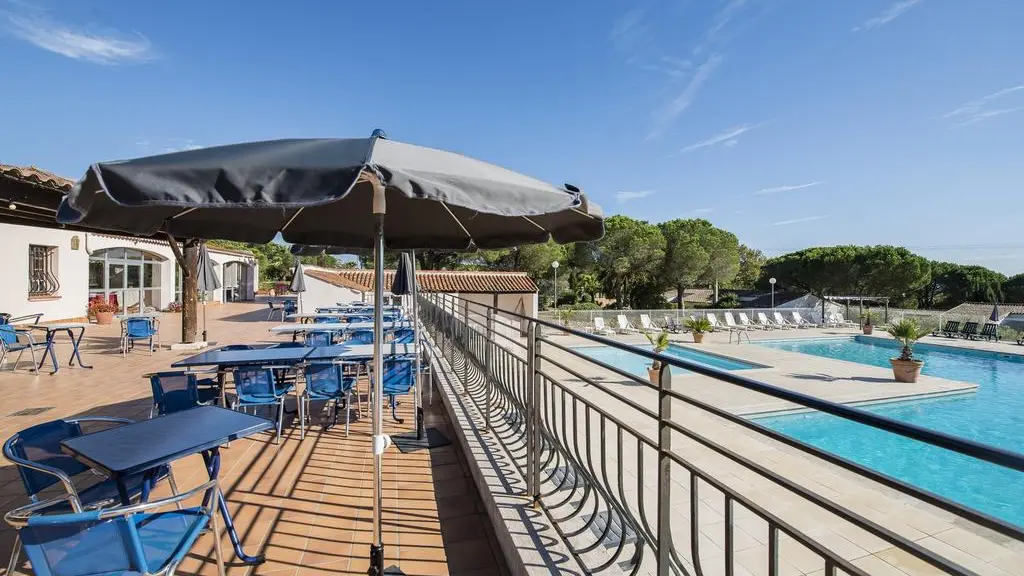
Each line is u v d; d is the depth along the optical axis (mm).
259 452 4117
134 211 2311
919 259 30172
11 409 5383
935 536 3705
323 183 1455
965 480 6441
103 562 1626
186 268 10016
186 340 10047
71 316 14062
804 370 12109
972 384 10516
